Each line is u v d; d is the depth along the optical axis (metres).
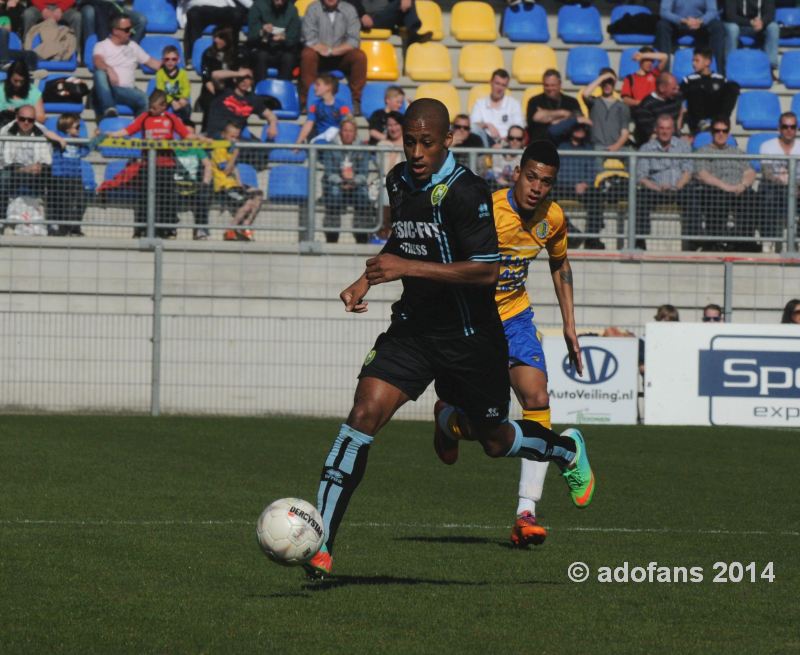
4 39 67.81
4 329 55.34
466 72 74.19
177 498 33.56
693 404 54.75
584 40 76.38
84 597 20.88
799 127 72.25
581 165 58.09
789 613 20.58
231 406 56.09
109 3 70.56
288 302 58.00
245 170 57.19
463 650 17.56
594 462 43.34
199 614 19.62
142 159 56.59
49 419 52.22
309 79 68.12
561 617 19.94
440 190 20.88
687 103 69.25
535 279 58.44
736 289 59.03
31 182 56.03
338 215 57.66
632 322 58.75
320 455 43.59
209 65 65.69
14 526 28.47
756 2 75.06
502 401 22.45
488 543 27.36
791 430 53.66
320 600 20.84
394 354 21.73
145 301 57.34
